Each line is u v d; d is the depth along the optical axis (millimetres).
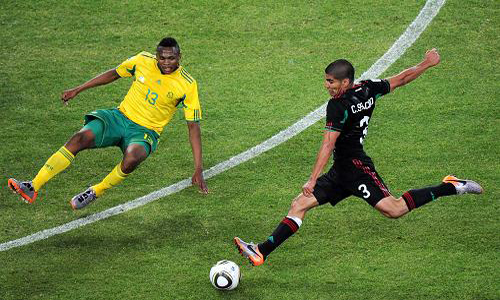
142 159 28016
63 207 30000
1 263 26531
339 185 25500
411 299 24297
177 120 36062
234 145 34000
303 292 24797
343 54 40562
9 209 29844
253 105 36844
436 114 35344
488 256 26266
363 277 25438
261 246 25000
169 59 27344
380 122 34938
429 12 43719
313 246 27188
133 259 26625
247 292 24844
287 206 29688
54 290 25078
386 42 41406
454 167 31625
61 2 45219
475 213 28641
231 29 42844
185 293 24812
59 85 38594
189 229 28375
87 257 26797
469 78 38094
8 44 42031
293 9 44406
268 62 40125
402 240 27328
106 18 44062
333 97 24703
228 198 30328
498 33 41719
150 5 44938
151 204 30062
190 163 32906
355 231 27922
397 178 31125
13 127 35438
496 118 34844
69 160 27672
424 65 25984
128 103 28500
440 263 26000
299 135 34531
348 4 44688
